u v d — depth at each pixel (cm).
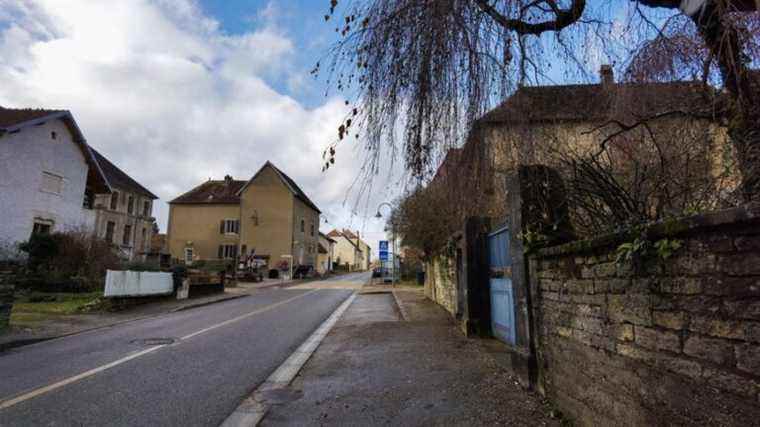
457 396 447
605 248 308
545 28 377
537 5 364
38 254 1753
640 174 380
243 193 4281
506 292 698
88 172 2695
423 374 542
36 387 526
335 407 439
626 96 411
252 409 441
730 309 197
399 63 335
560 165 395
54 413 434
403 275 3522
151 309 1427
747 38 315
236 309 1491
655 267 250
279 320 1180
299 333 950
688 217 219
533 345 451
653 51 399
